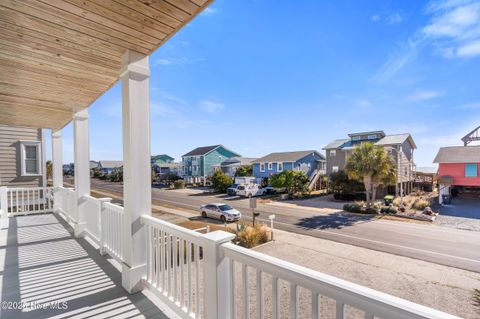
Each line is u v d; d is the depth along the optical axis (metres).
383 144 18.03
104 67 3.12
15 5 1.92
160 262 2.43
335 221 11.23
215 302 1.56
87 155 4.75
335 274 5.64
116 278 2.86
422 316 0.75
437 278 5.41
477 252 7.10
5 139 8.48
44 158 9.23
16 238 4.47
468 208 13.95
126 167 2.63
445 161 16.89
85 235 4.59
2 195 6.16
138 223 2.59
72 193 5.36
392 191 18.61
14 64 3.01
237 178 25.05
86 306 2.29
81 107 4.71
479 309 4.19
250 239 7.62
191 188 28.72
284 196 18.41
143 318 2.10
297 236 8.80
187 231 1.95
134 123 2.61
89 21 2.16
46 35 2.39
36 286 2.66
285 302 3.94
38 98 4.27
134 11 2.03
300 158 24.55
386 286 5.04
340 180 17.47
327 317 3.61
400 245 7.74
